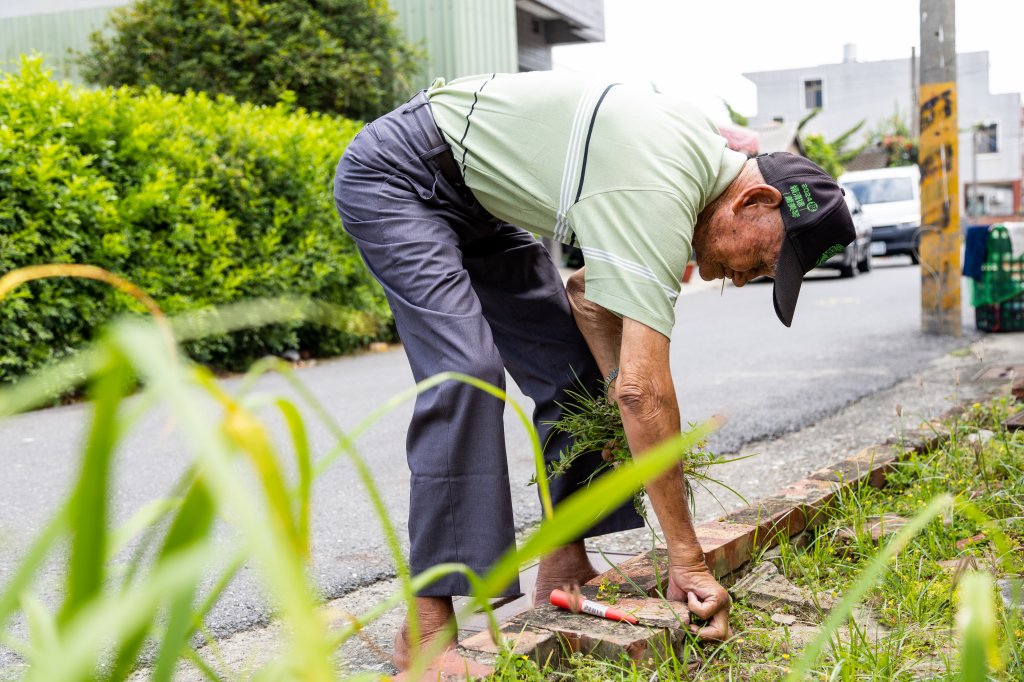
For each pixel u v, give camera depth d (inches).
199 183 295.1
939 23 308.0
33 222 245.3
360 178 88.5
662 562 95.7
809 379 244.8
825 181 83.7
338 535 134.0
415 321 84.0
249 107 339.9
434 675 71.4
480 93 88.0
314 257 330.3
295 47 432.1
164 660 22.4
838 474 118.8
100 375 19.0
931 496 115.0
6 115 246.5
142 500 155.4
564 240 85.7
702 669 76.9
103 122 266.4
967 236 329.7
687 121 84.1
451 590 80.7
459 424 80.3
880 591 91.4
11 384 243.0
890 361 268.1
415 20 532.4
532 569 116.8
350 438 25.8
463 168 87.8
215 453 16.9
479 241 96.2
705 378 258.2
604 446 95.6
